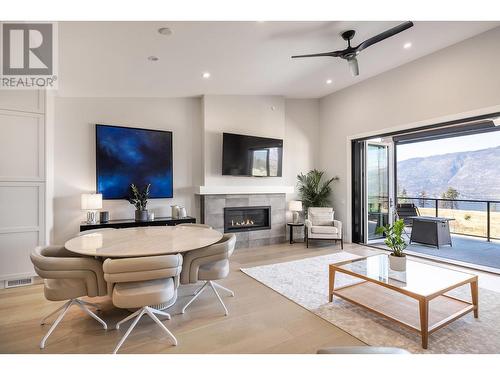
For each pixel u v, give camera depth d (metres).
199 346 2.00
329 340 2.09
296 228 6.07
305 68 4.35
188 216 4.91
